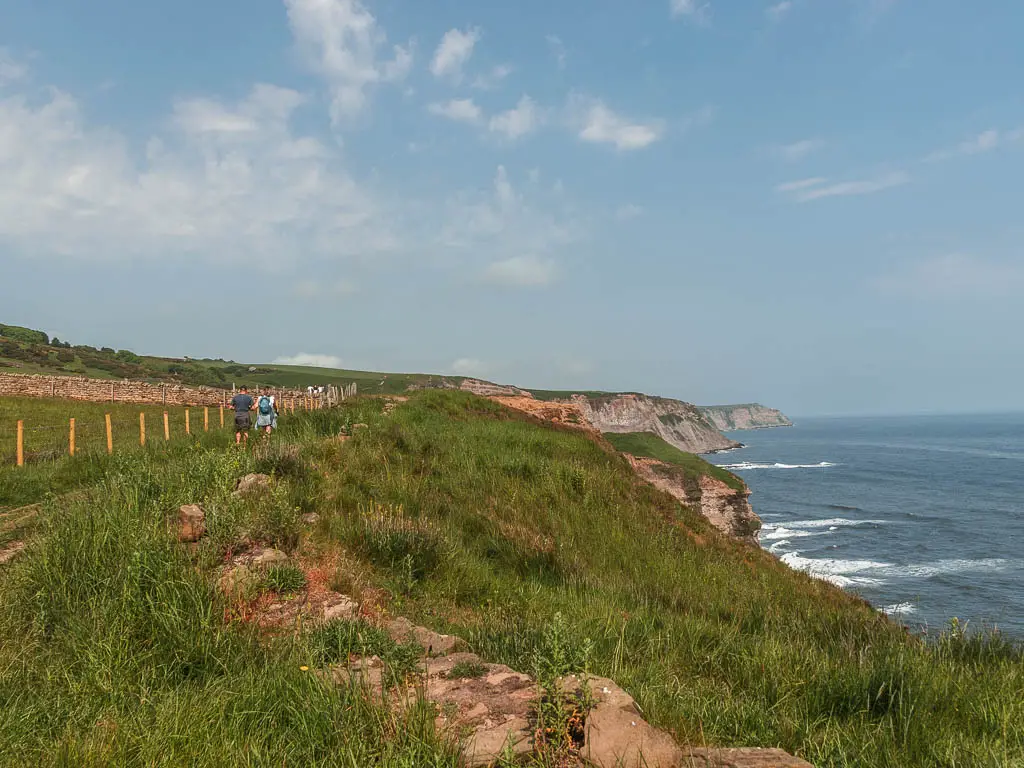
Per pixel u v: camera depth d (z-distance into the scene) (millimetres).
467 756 3629
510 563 11102
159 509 8156
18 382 32625
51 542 7074
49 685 5008
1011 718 4770
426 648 5828
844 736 4496
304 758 3832
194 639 5523
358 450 14586
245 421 18203
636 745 3514
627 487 19109
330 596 7156
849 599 16469
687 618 8836
